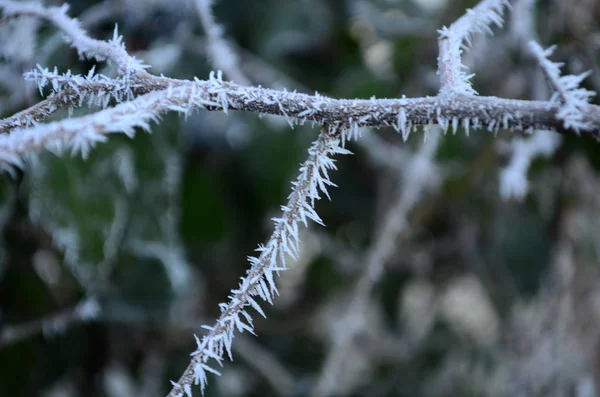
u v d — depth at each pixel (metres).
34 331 0.75
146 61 0.74
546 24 0.78
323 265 1.04
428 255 1.03
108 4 0.72
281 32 0.91
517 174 0.70
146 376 0.90
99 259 0.68
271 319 1.06
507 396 0.91
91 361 0.86
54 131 0.43
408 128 0.47
